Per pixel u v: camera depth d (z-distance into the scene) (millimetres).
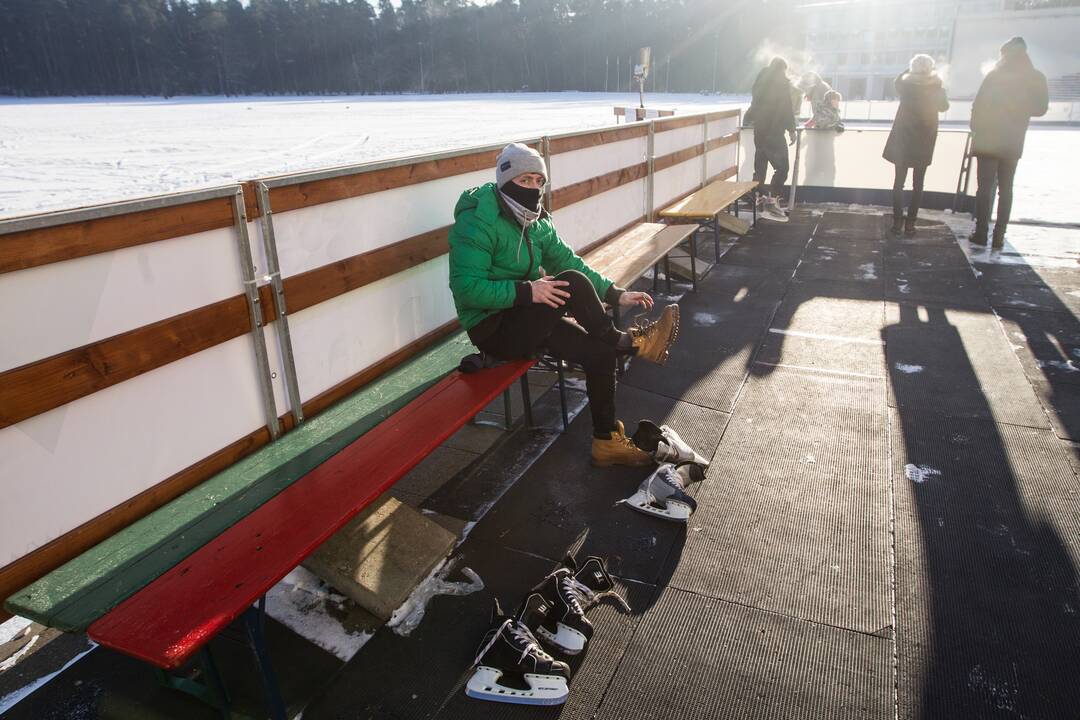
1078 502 2859
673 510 2793
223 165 15148
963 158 8727
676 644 2189
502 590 2445
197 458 2357
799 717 1937
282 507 2104
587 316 2924
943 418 3580
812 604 2342
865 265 6465
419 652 2191
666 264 5633
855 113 33812
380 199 3096
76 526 1996
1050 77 48781
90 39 101625
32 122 34531
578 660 2137
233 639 2264
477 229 2826
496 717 1965
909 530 2715
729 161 9555
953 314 5086
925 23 63625
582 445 3395
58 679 2143
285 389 2701
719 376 4133
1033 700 1968
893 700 1981
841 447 3328
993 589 2393
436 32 116625
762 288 5820
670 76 104062
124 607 1697
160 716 1997
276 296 2586
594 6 110125
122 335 2051
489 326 2941
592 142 5223
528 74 113000
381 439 2480
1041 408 3656
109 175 13750
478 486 3064
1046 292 5535
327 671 2125
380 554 2477
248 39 111312
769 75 8430
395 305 3312
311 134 24672
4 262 1728
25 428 1840
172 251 2180
